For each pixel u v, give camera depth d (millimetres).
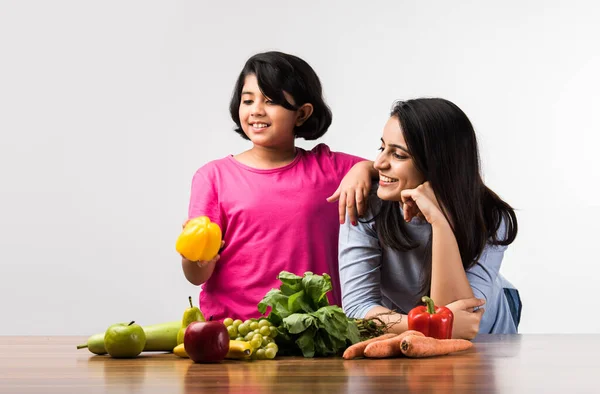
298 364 1916
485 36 5281
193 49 5406
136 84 5410
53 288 5453
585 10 5238
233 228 3176
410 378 1678
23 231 5434
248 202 3158
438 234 2578
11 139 5414
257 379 1663
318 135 3344
